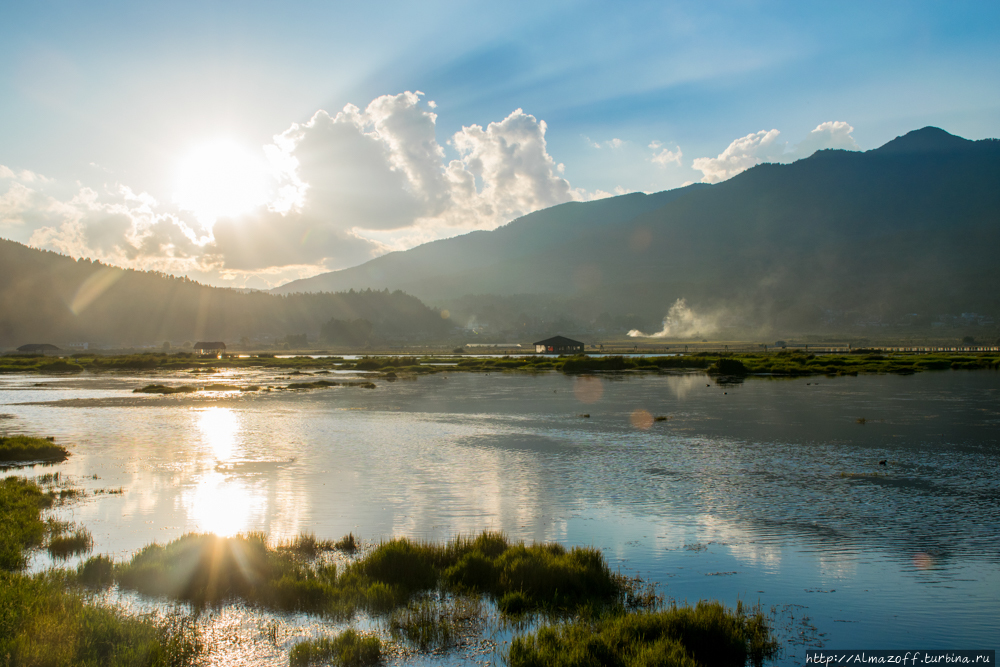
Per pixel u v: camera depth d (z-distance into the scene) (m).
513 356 160.12
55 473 25.72
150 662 9.73
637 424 39.09
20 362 135.00
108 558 14.27
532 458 28.59
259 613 12.12
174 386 73.00
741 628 11.26
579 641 10.51
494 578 13.71
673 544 16.59
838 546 16.36
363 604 12.42
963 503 20.42
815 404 48.03
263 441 33.81
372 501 21.05
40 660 9.36
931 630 11.69
